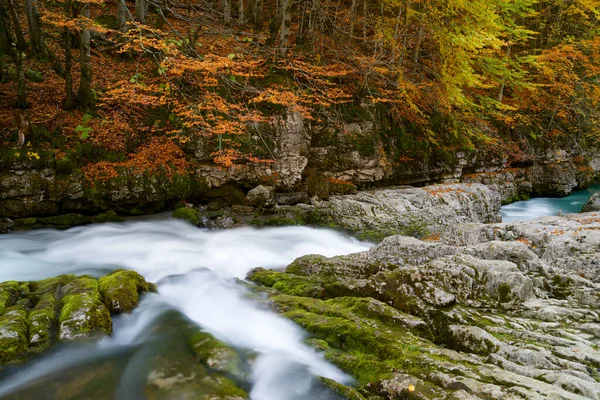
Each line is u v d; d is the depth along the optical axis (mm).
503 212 19719
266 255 10711
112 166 11883
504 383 3902
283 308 6320
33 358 4867
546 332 5102
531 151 23422
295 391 4473
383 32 16547
